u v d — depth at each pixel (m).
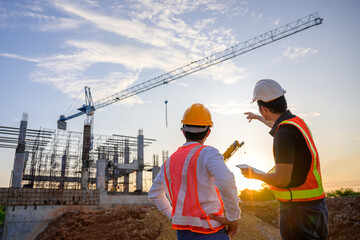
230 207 2.00
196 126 2.38
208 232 2.05
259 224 12.88
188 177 2.16
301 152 2.00
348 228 8.43
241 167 2.15
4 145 34.28
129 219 17.03
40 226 25.47
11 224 24.66
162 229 15.82
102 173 34.16
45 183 37.81
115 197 32.72
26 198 26.52
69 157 41.19
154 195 2.51
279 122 2.22
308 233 1.96
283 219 2.08
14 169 30.67
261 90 2.28
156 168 45.16
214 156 2.11
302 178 1.99
